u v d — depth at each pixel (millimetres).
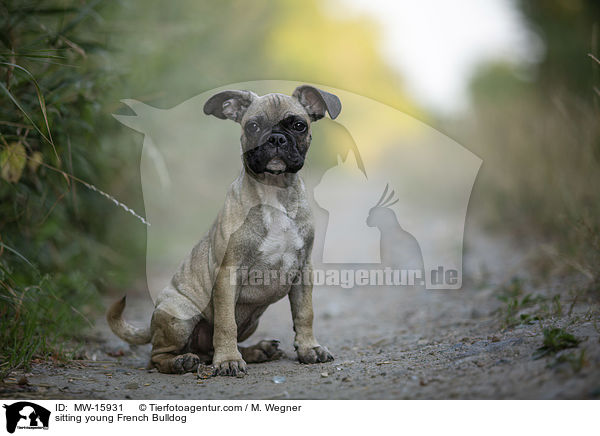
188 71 8148
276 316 6902
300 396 3412
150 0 8336
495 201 9922
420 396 3107
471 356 3635
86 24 6230
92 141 5750
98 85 5559
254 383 3787
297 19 12961
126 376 4129
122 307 4469
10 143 4797
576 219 5988
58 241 6180
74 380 3932
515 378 3021
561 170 7887
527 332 4082
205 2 10352
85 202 6309
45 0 5770
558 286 5844
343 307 7168
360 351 4750
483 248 8797
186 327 4273
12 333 4328
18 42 5234
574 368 2857
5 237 5121
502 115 10461
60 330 4812
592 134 6746
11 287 4566
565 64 11953
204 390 3682
